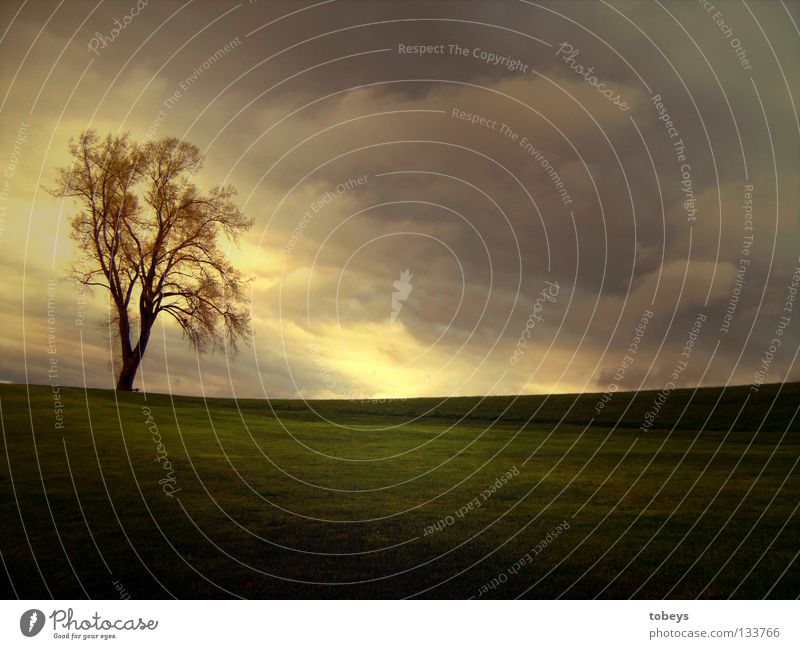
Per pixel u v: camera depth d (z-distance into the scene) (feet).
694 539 42.63
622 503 51.19
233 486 54.49
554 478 60.29
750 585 36.37
